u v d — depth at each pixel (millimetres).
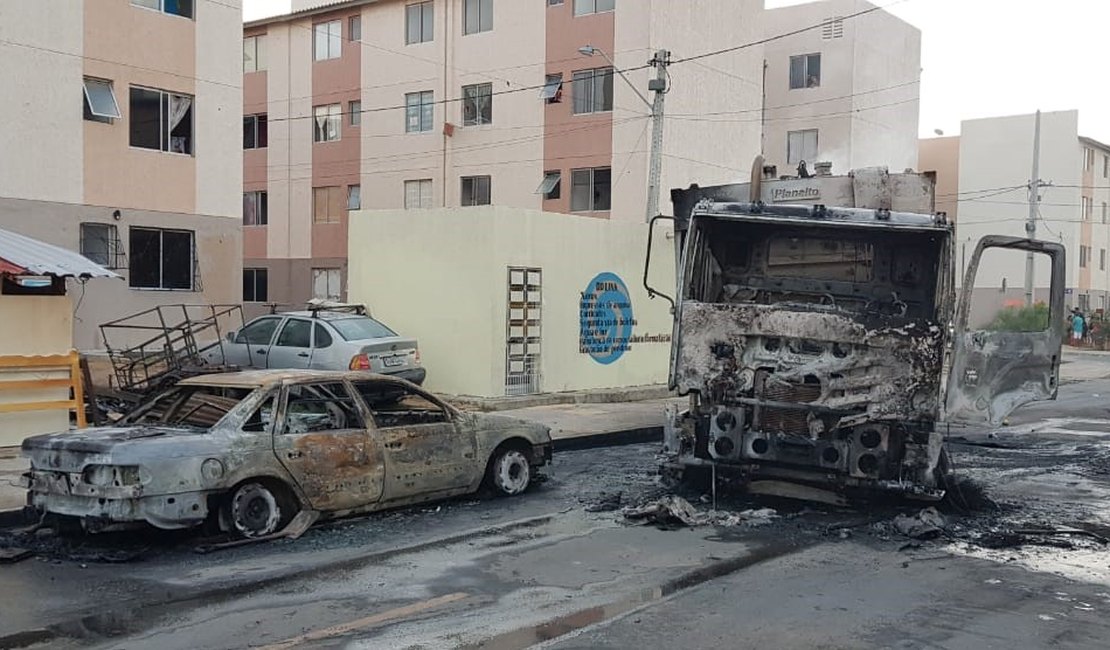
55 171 21203
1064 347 47656
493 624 5945
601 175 33875
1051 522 9094
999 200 54906
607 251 19578
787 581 6977
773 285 10047
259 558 7520
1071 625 6027
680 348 9133
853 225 9156
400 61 38375
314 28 40656
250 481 8016
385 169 39031
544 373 18328
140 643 5559
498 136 36125
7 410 11555
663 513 8922
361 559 7512
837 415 8727
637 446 14398
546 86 34906
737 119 36188
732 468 9164
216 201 24266
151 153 22938
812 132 44062
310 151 41000
